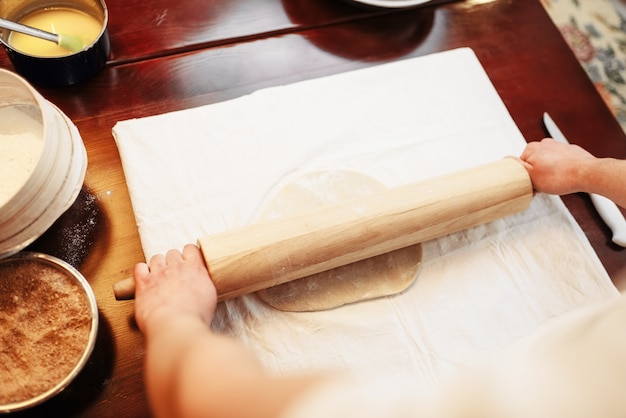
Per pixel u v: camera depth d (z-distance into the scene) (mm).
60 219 786
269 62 956
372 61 992
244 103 910
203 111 894
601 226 915
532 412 334
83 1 868
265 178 865
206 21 959
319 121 922
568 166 836
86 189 814
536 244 879
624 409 330
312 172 872
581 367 353
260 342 761
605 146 974
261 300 783
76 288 701
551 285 851
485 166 839
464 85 989
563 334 384
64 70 823
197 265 714
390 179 901
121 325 741
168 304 656
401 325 794
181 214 821
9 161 733
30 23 853
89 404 695
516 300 835
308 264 740
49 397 624
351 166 901
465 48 1018
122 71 898
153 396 521
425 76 985
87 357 648
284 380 398
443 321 805
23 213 643
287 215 757
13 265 699
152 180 833
